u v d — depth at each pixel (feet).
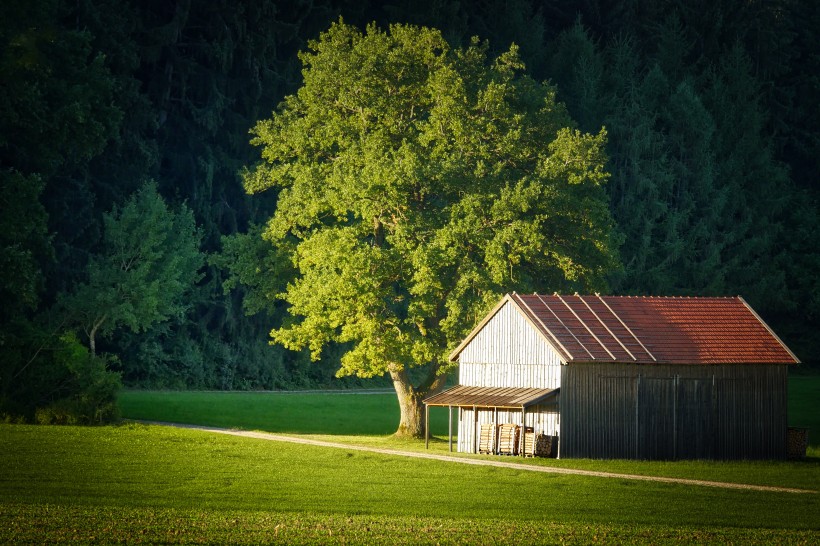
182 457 339.98
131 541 208.64
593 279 469.98
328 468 328.70
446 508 262.67
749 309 423.64
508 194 441.27
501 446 385.91
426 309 439.22
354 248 447.42
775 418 407.44
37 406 452.35
